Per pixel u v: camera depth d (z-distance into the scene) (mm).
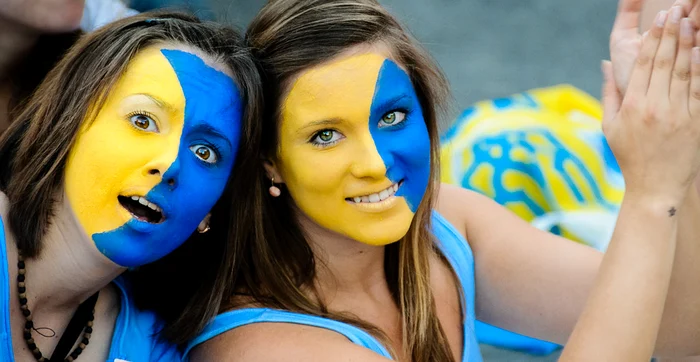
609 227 5395
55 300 3094
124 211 2969
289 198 3377
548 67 7922
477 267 3773
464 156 5730
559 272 3656
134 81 3004
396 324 3498
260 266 3355
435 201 3580
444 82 3572
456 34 8359
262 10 3314
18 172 3043
